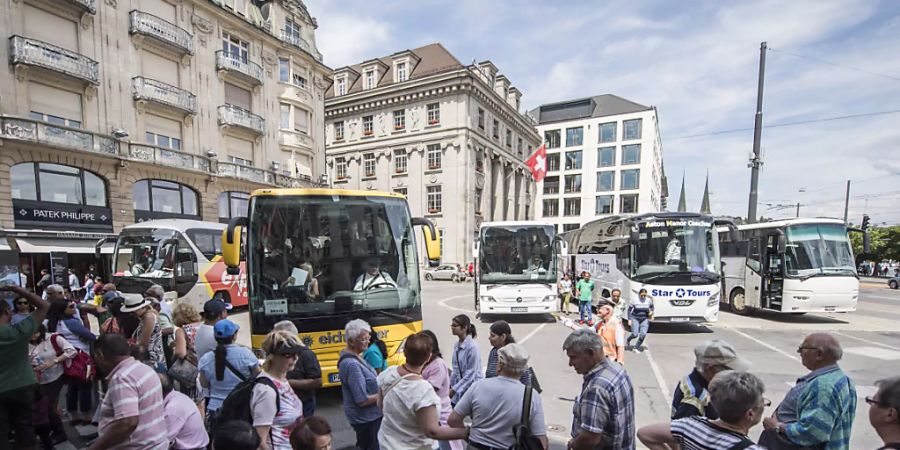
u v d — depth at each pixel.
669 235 11.05
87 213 18.73
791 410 3.02
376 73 38.28
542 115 63.66
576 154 60.53
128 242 12.77
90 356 5.18
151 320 4.89
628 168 56.78
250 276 5.81
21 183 16.94
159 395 2.92
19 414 3.89
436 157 35.22
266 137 27.73
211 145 24.23
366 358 4.66
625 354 9.10
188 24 23.00
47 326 5.20
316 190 6.39
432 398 2.98
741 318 13.78
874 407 2.02
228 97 25.41
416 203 35.84
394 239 6.55
